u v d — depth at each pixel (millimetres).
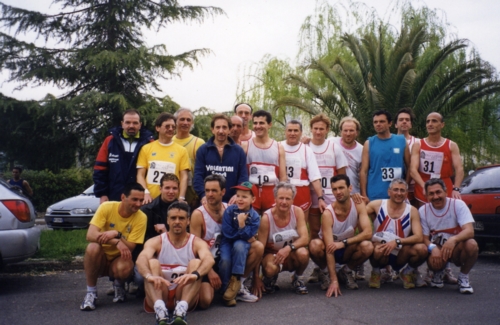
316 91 17188
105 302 5703
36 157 24578
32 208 6590
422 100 16516
